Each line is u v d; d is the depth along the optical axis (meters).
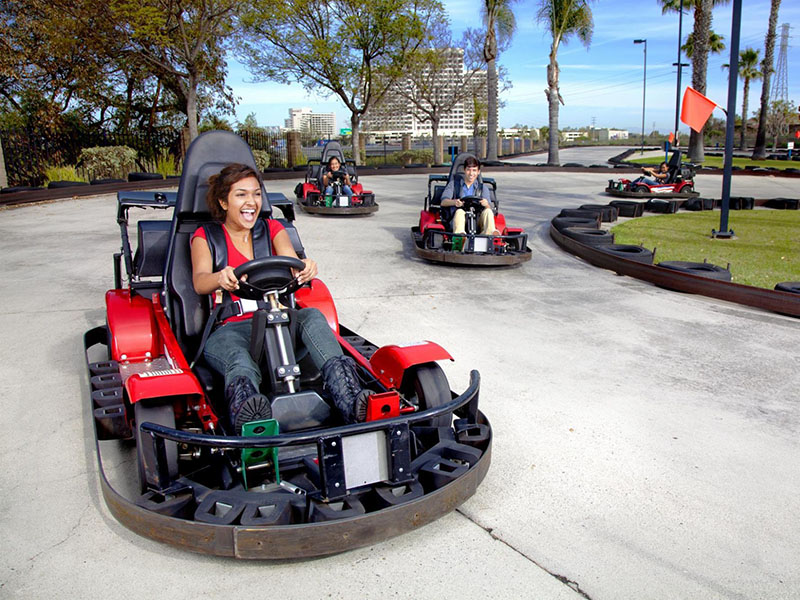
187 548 2.07
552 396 3.68
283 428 2.45
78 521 2.42
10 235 8.52
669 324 5.16
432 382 2.70
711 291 5.96
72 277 6.23
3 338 4.46
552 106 26.31
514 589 2.08
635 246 7.43
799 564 2.25
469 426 2.67
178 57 16.62
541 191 16.20
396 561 2.21
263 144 22.22
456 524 2.44
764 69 33.56
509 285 6.43
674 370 4.12
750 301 5.68
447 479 2.30
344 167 11.97
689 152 28.75
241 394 2.30
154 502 2.17
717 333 4.93
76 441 3.04
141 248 3.44
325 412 2.52
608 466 2.91
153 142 20.02
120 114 19.72
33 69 17.17
